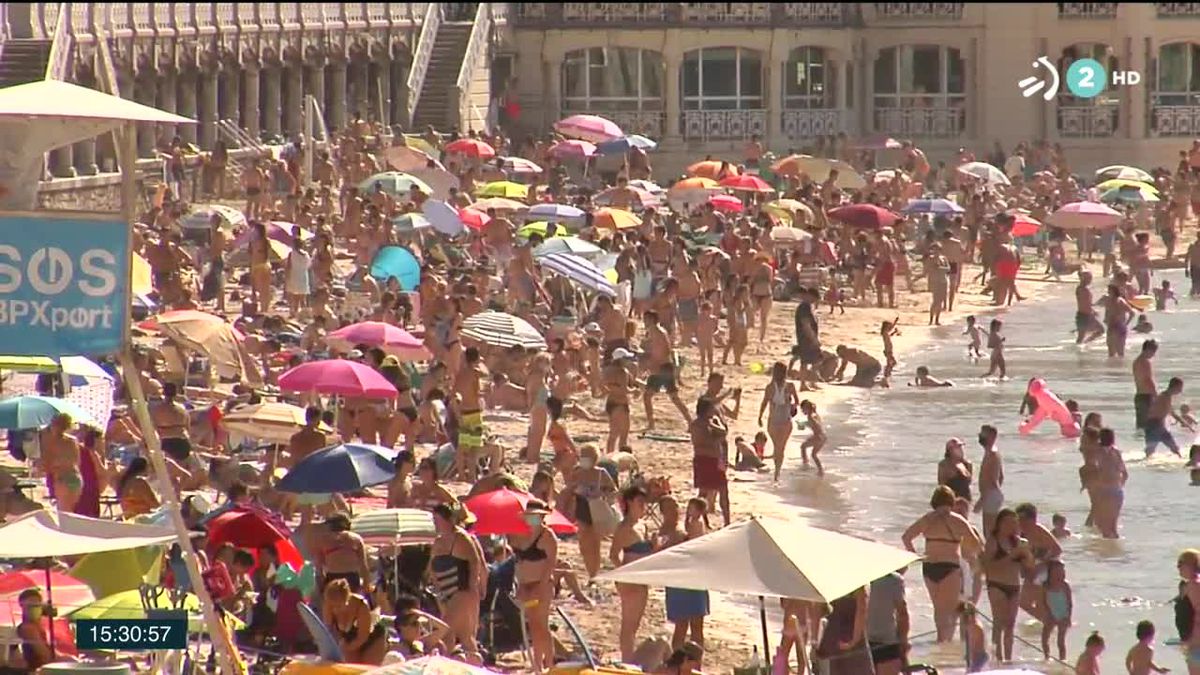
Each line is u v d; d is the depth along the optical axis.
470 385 98.62
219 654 58.78
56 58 169.50
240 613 69.62
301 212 164.50
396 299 126.31
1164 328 173.12
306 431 85.56
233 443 96.56
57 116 52.22
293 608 68.88
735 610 87.56
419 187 168.88
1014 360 157.50
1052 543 80.94
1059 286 195.62
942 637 80.00
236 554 69.81
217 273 139.38
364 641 62.97
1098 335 166.00
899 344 163.75
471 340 123.69
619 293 142.75
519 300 141.00
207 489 87.69
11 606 62.44
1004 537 80.06
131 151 52.97
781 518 104.94
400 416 99.38
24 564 69.50
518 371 124.62
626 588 75.38
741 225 178.38
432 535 73.62
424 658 53.06
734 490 111.31
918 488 112.94
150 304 116.56
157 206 161.62
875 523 104.56
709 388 103.62
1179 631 78.44
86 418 83.62
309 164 188.00
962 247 180.00
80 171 173.38
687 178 195.75
